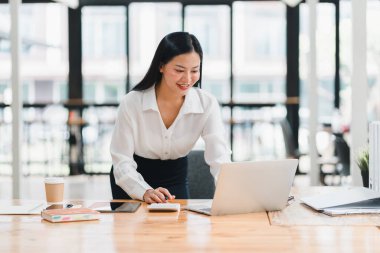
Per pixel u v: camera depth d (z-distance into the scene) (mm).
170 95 2725
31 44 9734
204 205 2418
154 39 9508
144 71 9555
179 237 1854
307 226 2018
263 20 9445
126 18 9461
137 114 2730
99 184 8352
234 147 9523
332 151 7758
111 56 9555
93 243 1775
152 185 2877
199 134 2844
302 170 9289
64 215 2094
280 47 9492
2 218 2166
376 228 1975
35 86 9781
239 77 9516
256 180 2201
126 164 2686
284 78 9508
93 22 9531
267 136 9477
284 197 2305
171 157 2891
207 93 2822
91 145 9531
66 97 9734
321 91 9203
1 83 9633
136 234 1896
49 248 1718
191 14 9445
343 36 9117
